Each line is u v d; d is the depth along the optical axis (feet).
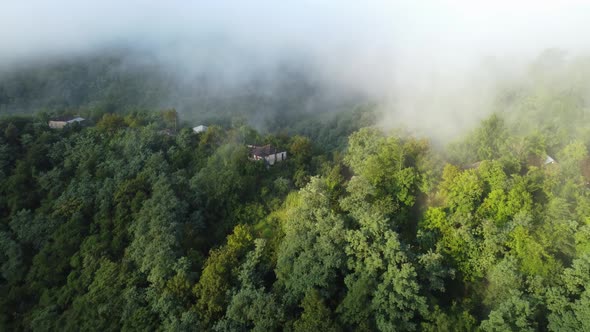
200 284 171.63
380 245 152.76
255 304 152.87
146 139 273.75
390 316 139.23
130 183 228.63
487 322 134.31
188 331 157.69
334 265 151.74
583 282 136.15
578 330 127.24
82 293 189.67
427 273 151.33
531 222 160.25
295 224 173.78
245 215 222.07
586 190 177.17
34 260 208.13
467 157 229.25
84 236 215.31
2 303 195.00
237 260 179.83
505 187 175.83
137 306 174.50
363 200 178.70
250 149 279.08
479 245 160.76
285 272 164.35
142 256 190.80
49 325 181.98
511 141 224.74
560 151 214.90
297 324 143.23
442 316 136.87
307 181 246.27
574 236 151.84
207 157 268.21
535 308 136.36
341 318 144.25
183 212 214.48
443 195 184.44
